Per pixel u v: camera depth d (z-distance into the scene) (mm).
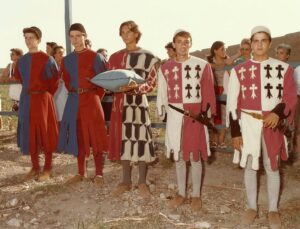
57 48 8141
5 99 15195
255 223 4520
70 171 6531
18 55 8641
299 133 6012
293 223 4453
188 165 6238
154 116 10070
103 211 4938
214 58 7082
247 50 7152
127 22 5129
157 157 6887
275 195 4422
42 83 6023
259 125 4270
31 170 6215
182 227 4492
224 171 6148
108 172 6367
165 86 4871
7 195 5586
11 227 4715
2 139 8805
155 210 4902
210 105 4750
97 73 5609
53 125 6164
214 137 6871
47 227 4652
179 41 4703
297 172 5832
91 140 5688
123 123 5230
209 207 4953
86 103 5637
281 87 4238
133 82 4887
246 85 4309
